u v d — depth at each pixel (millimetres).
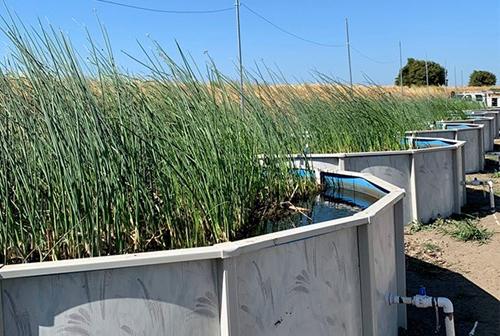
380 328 2729
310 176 4391
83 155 2277
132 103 2611
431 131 9320
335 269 2354
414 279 4137
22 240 2227
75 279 1769
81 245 2262
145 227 2473
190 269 1877
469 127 10320
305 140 4883
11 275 1709
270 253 2059
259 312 2014
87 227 2232
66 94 2314
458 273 4227
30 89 2352
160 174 2541
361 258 2523
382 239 2795
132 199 2416
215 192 2678
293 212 3594
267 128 3945
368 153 5512
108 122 2395
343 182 4328
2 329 1721
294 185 4109
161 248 2498
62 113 2271
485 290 3830
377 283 2678
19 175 2236
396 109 8695
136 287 1816
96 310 1787
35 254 2305
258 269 2012
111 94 2578
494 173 9859
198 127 2846
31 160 2283
